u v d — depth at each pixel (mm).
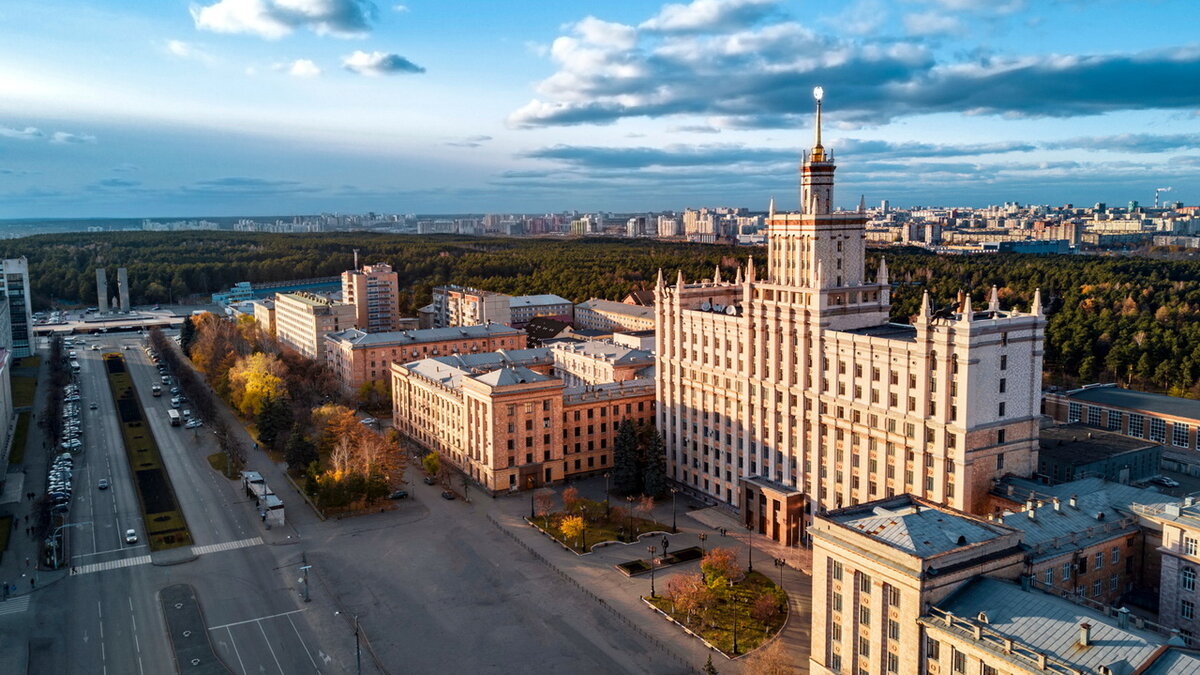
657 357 191750
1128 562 113812
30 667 112000
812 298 149625
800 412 153500
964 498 127125
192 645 117875
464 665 112812
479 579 139375
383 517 168500
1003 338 128500
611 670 111250
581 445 195625
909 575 90375
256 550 151375
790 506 151750
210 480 190375
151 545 152875
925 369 129875
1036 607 87438
